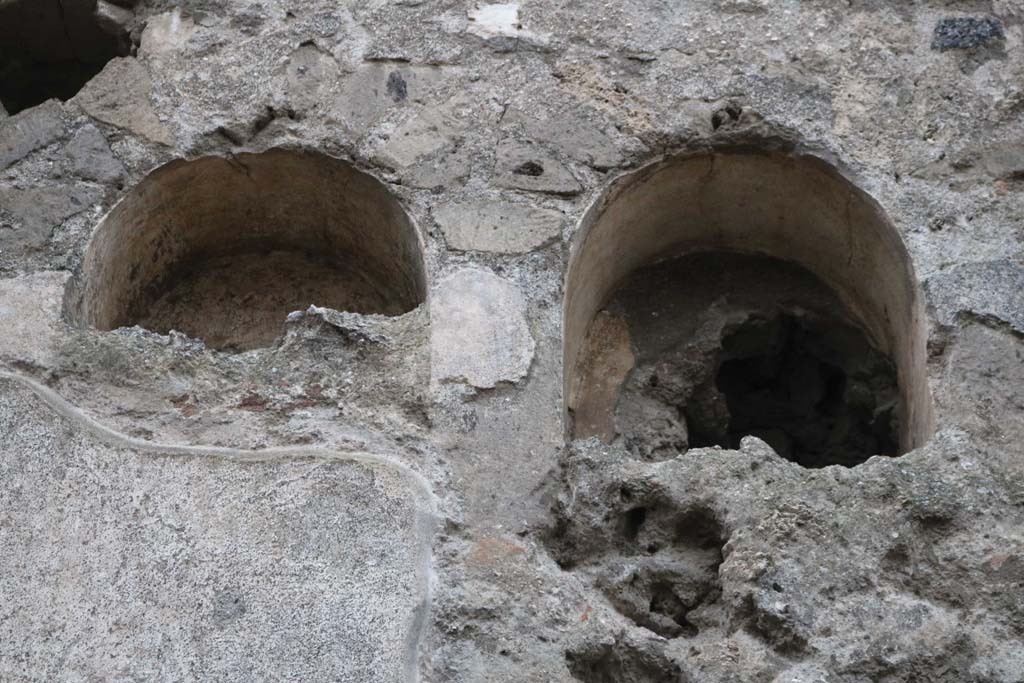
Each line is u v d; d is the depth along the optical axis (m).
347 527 6.90
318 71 8.12
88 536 6.91
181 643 6.68
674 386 8.22
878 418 8.23
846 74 8.10
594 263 8.04
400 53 8.17
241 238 8.30
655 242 8.39
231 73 8.12
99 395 7.27
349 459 7.07
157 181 7.93
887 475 7.02
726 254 8.48
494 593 6.80
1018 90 8.04
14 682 6.64
